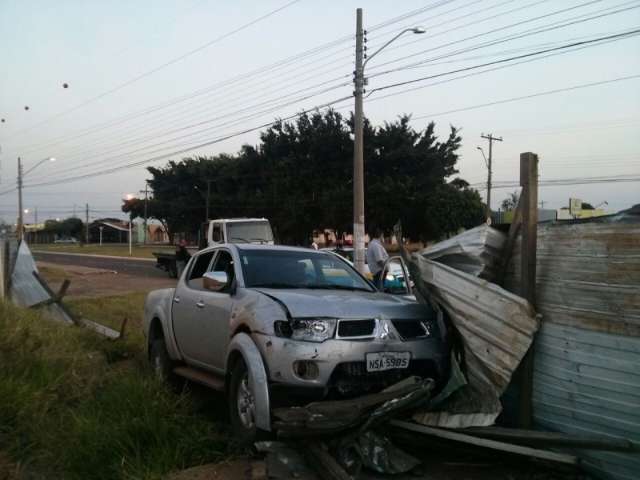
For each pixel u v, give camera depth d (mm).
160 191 65500
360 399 4461
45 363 6363
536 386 4402
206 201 56344
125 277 26828
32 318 8609
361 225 18141
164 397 5516
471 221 44719
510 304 4418
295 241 47938
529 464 4418
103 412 5355
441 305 4977
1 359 6156
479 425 4363
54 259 48031
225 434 5266
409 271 5379
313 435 4230
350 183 43094
